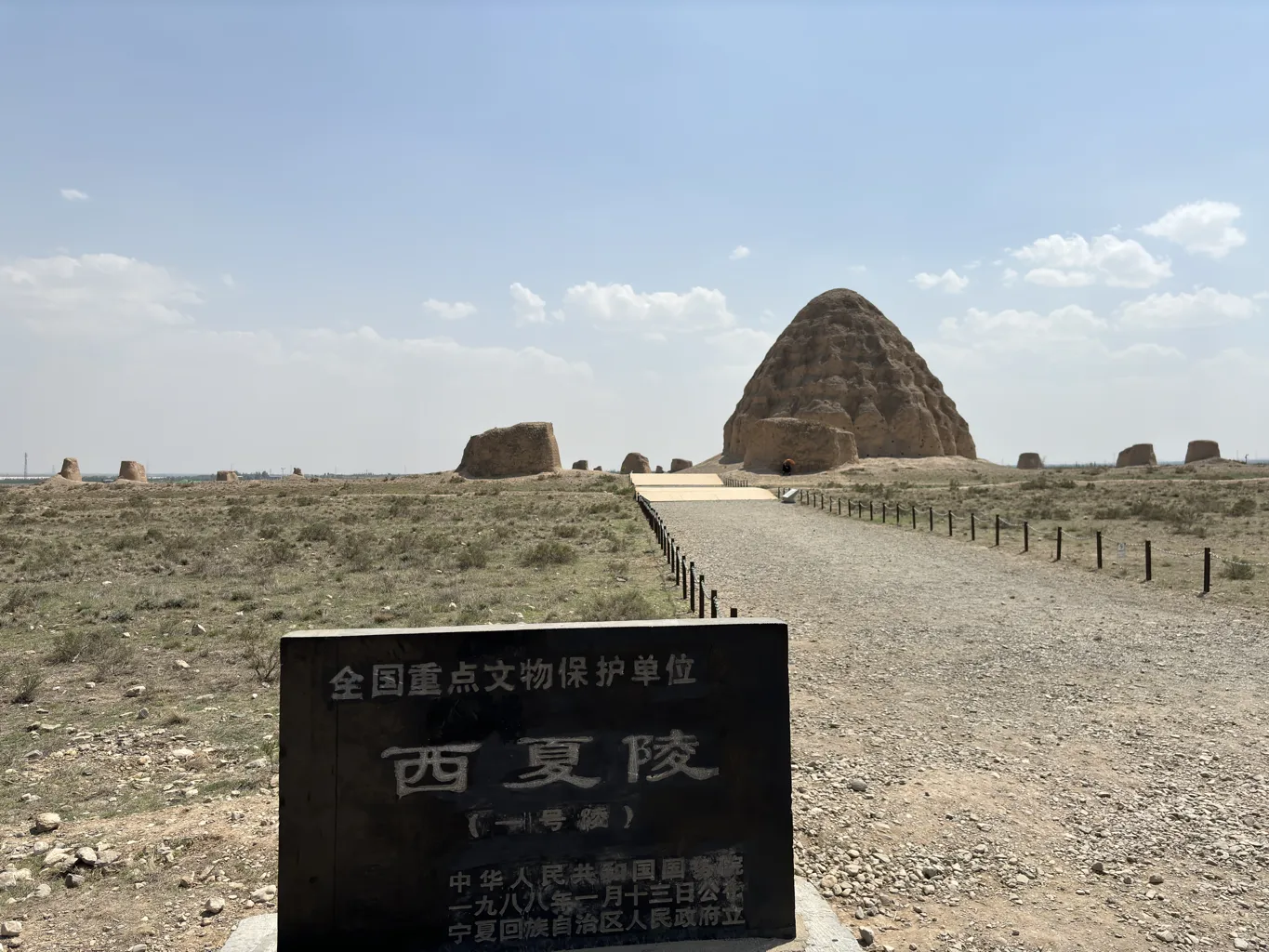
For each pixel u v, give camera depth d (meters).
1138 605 16.11
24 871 5.99
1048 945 5.20
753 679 4.87
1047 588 18.25
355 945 4.52
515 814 4.65
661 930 4.79
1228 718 9.45
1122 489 49.00
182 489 62.28
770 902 4.86
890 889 5.89
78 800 7.40
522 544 26.16
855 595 17.33
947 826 6.81
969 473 85.62
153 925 5.40
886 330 124.12
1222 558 21.34
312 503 45.41
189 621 14.49
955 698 10.27
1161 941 5.22
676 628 4.80
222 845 6.46
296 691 4.47
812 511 41.28
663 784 4.79
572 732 4.71
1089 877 6.02
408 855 4.55
